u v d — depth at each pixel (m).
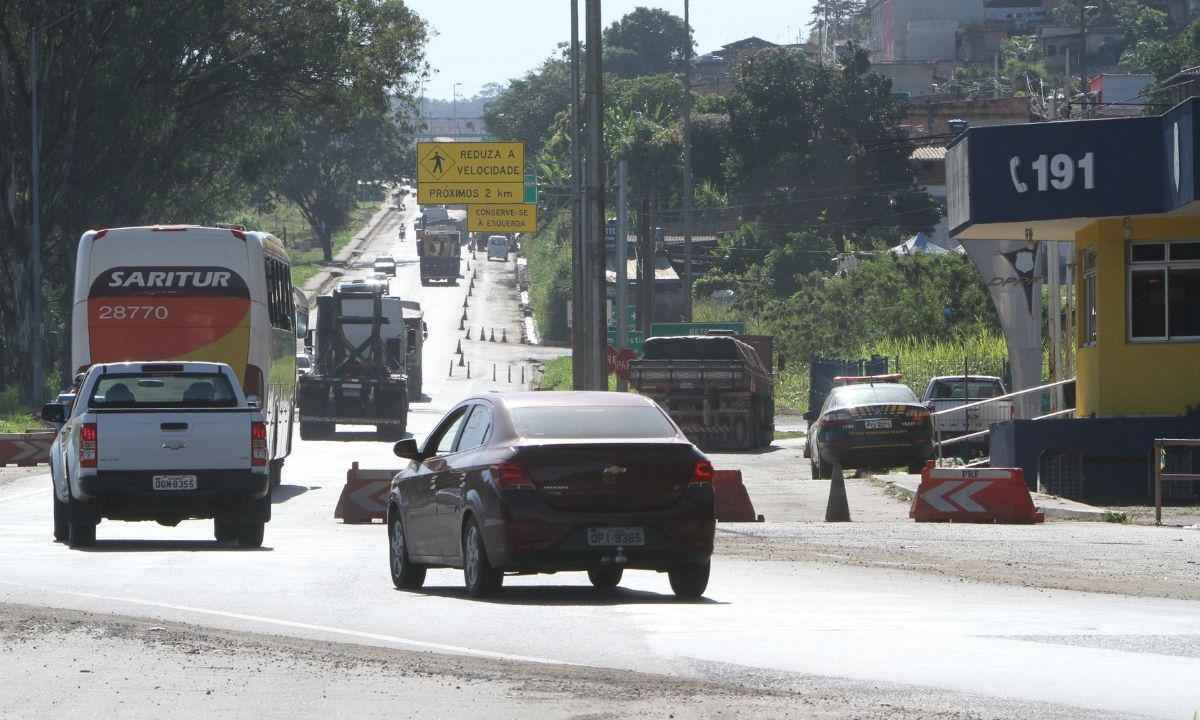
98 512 59.09
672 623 37.22
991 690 27.56
